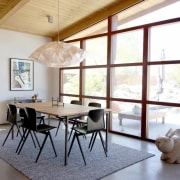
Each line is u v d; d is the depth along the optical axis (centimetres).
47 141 440
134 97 486
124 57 504
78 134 338
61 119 438
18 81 630
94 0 477
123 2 490
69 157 352
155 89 450
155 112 451
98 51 565
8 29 604
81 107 398
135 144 432
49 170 300
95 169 305
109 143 435
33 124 341
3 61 598
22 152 371
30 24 587
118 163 328
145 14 462
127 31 491
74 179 273
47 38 695
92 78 585
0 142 427
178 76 413
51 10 512
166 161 337
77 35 622
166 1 429
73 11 525
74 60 364
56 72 706
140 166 319
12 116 399
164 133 438
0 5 459
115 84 527
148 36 455
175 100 419
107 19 536
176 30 416
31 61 658
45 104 448
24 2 406
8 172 294
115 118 528
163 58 436
